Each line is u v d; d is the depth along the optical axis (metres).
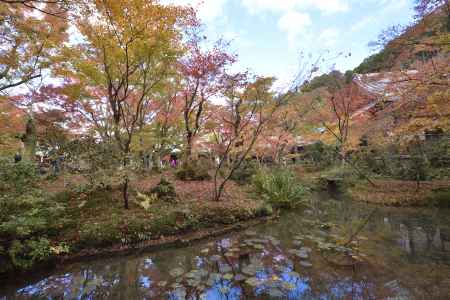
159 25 5.93
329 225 6.49
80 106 8.68
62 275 4.14
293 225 6.74
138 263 4.57
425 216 6.91
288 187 8.84
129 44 6.27
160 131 11.62
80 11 4.96
